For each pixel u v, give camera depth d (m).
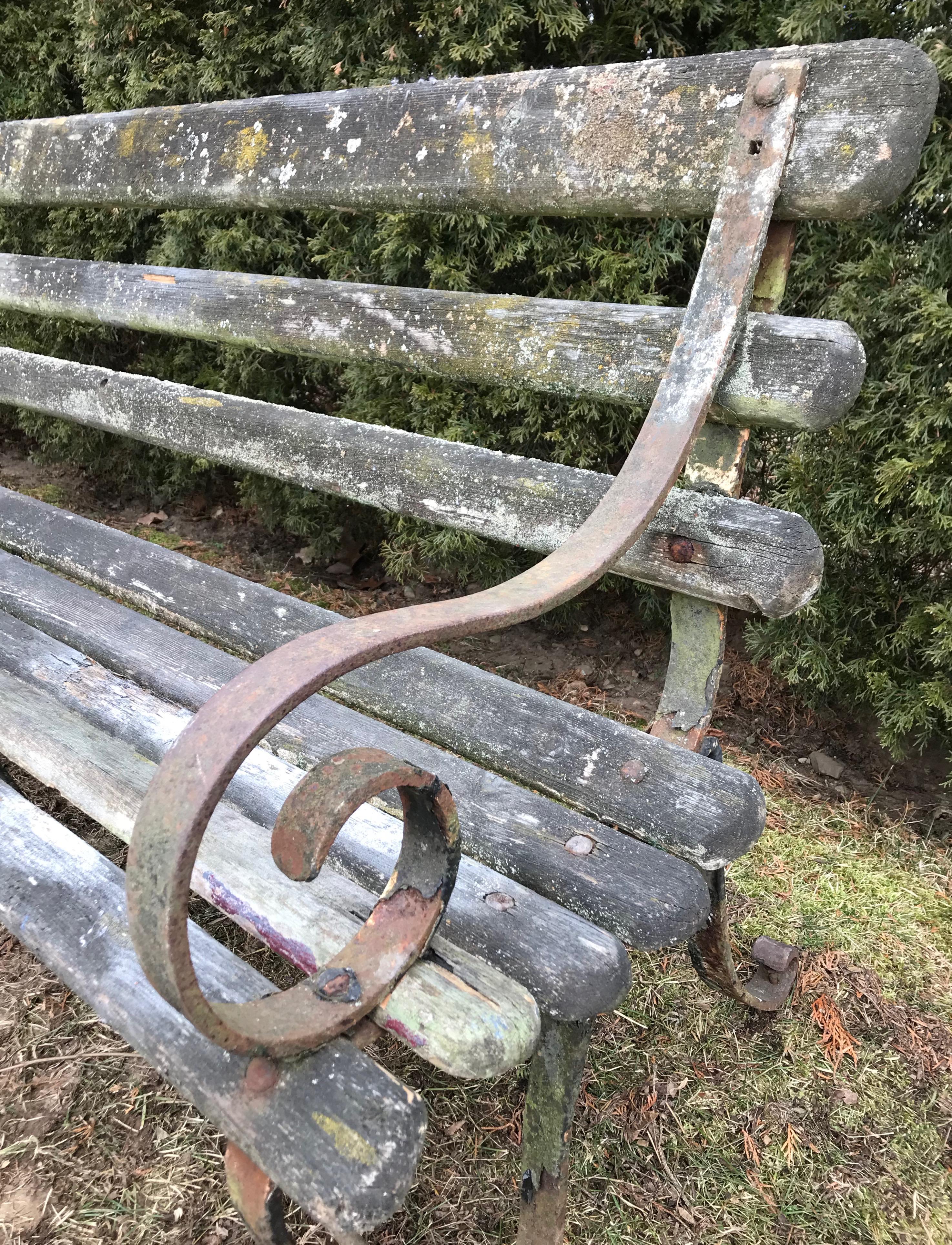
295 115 1.51
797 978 1.64
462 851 1.09
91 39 2.95
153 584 1.62
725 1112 1.38
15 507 1.90
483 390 2.49
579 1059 0.93
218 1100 0.76
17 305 2.10
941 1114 1.41
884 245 1.86
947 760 2.33
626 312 1.22
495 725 1.21
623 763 1.11
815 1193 1.27
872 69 1.00
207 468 3.59
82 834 1.80
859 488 1.97
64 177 1.89
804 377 1.06
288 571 3.31
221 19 2.63
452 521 1.39
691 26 2.23
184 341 3.26
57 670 1.42
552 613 2.94
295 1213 1.17
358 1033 0.80
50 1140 1.24
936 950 1.74
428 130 1.35
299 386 3.16
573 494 1.25
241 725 0.61
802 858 1.98
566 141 1.22
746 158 1.08
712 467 1.23
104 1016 0.89
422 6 2.22
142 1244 1.12
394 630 0.71
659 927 0.94
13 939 1.59
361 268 2.67
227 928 1.62
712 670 1.26
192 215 2.89
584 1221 1.20
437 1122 1.32
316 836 0.65
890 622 2.15
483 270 2.46
